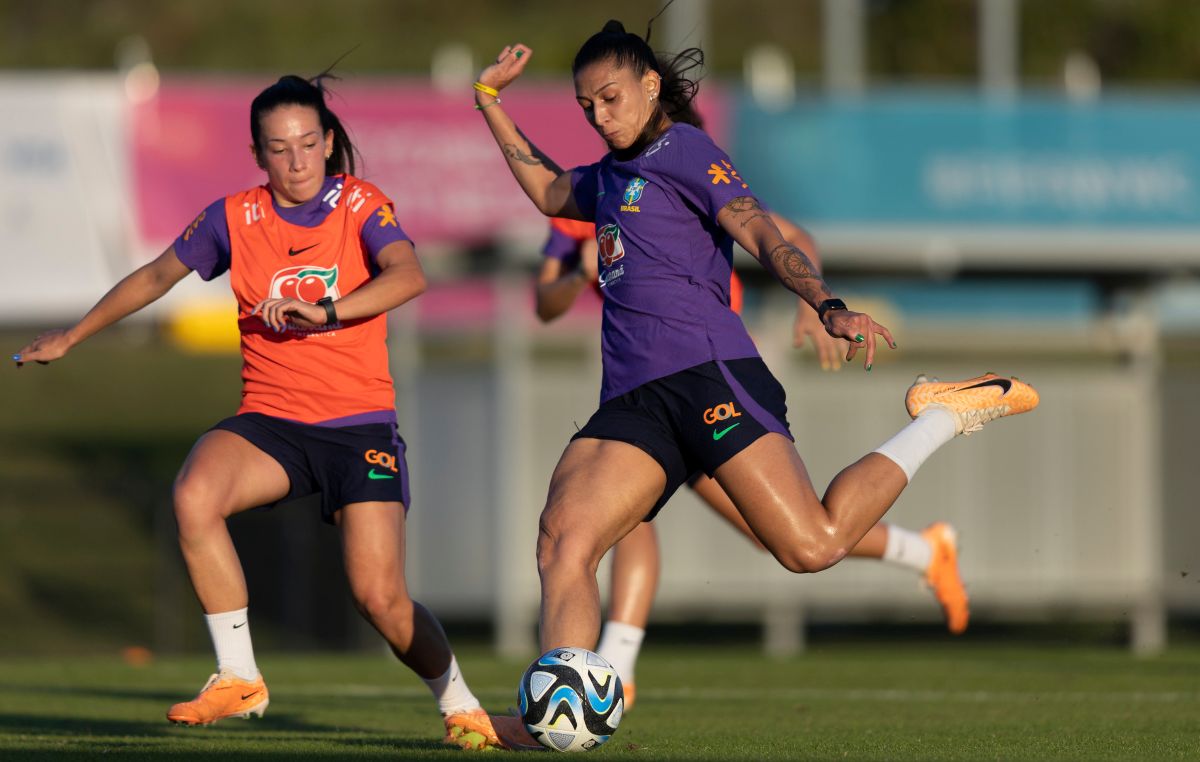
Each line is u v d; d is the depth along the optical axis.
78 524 70.00
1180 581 50.97
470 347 85.50
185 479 18.41
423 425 50.12
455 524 49.94
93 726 23.47
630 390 17.48
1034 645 53.44
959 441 50.66
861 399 51.16
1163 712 25.41
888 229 51.28
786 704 27.48
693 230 17.47
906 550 25.58
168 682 34.28
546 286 25.47
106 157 55.19
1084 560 50.91
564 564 16.91
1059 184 57.53
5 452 83.75
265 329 18.97
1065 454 51.00
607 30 17.81
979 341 52.94
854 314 15.98
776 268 16.64
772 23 146.62
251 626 59.31
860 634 59.38
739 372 17.27
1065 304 67.31
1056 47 130.50
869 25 133.12
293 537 64.19
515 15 142.62
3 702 28.50
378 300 18.05
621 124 17.62
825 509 17.19
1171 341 85.25
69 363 102.25
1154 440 51.31
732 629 62.12
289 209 19.06
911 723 23.36
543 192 19.27
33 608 59.59
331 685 33.59
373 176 55.75
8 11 133.50
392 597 18.58
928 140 57.31
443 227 56.03
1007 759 16.97
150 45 128.00
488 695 30.16
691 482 23.55
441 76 77.50
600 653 24.09
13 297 54.78
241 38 129.50
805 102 56.94
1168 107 57.97
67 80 55.25
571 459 17.36
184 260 19.28
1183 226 57.78
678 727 22.61
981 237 51.16
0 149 54.78
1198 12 133.50
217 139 55.88
